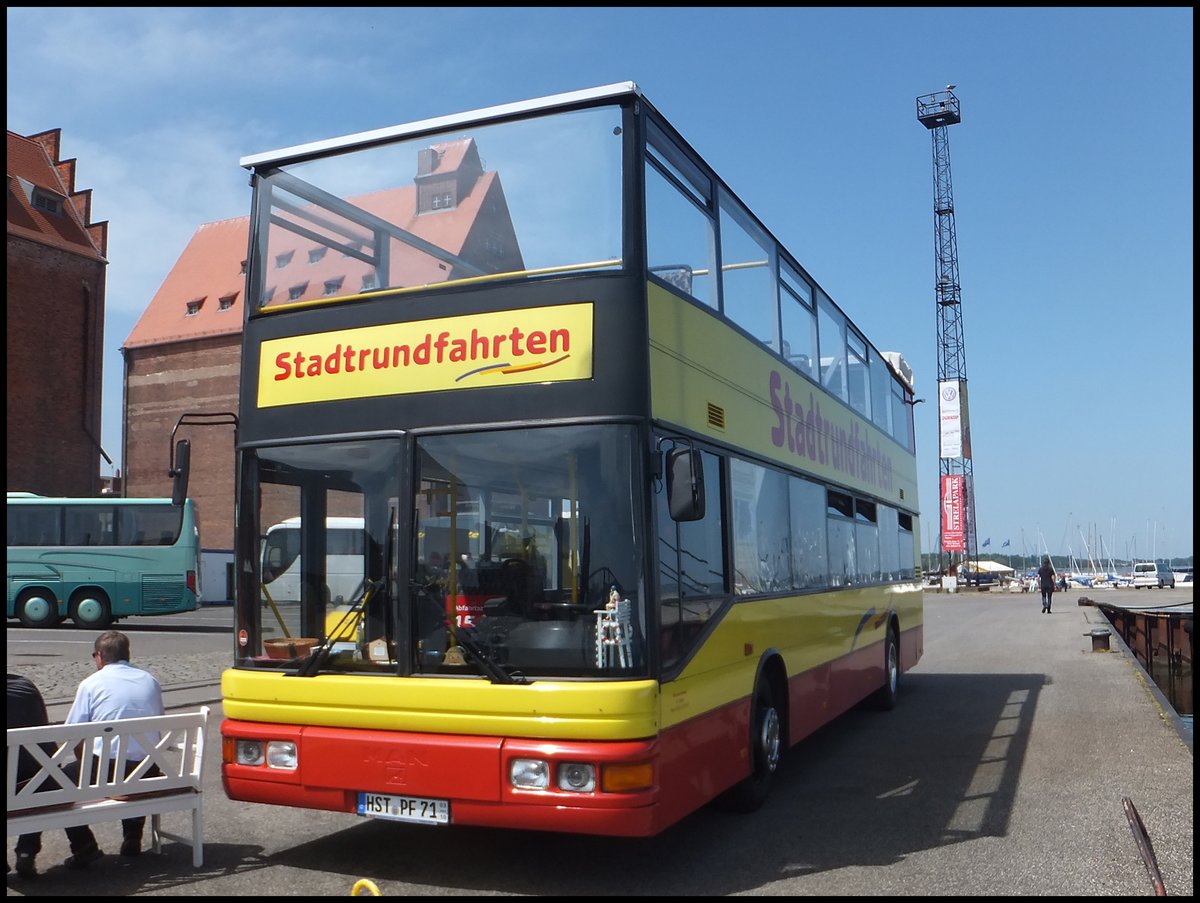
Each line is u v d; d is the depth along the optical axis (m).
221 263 61.06
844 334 11.68
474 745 5.59
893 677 13.31
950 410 77.69
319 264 6.82
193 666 17.48
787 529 8.83
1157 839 6.77
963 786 8.50
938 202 81.31
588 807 5.39
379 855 6.50
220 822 7.41
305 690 6.08
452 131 6.66
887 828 7.16
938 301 81.31
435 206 6.57
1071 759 9.55
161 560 28.16
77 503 28.52
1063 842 6.73
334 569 6.26
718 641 6.82
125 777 6.31
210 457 56.38
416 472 6.12
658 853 6.54
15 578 28.33
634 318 5.96
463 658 5.85
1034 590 69.06
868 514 12.38
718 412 7.25
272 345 6.70
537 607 5.74
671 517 5.85
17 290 48.66
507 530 5.89
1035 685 15.41
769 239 8.97
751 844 6.75
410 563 6.02
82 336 51.31
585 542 5.75
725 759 6.83
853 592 11.16
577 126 6.33
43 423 49.25
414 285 6.51
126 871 6.18
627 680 5.56
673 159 6.81
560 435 5.89
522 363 6.02
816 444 10.08
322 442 6.41
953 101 80.56
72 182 53.31
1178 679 16.78
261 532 6.50
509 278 6.17
